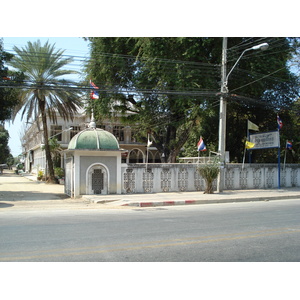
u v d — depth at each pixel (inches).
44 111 1123.3
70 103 1113.4
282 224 376.5
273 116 995.3
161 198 630.5
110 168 687.1
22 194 773.3
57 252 246.4
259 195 708.7
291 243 281.0
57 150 1382.9
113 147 685.9
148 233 319.0
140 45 845.8
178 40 790.5
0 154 2650.1
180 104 815.7
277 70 835.4
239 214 462.9
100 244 271.9
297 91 949.2
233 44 842.2
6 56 692.1
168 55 824.9
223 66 727.7
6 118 705.6
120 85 929.5
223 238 298.5
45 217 422.9
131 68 920.3
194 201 607.8
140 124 1021.2
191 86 790.5
